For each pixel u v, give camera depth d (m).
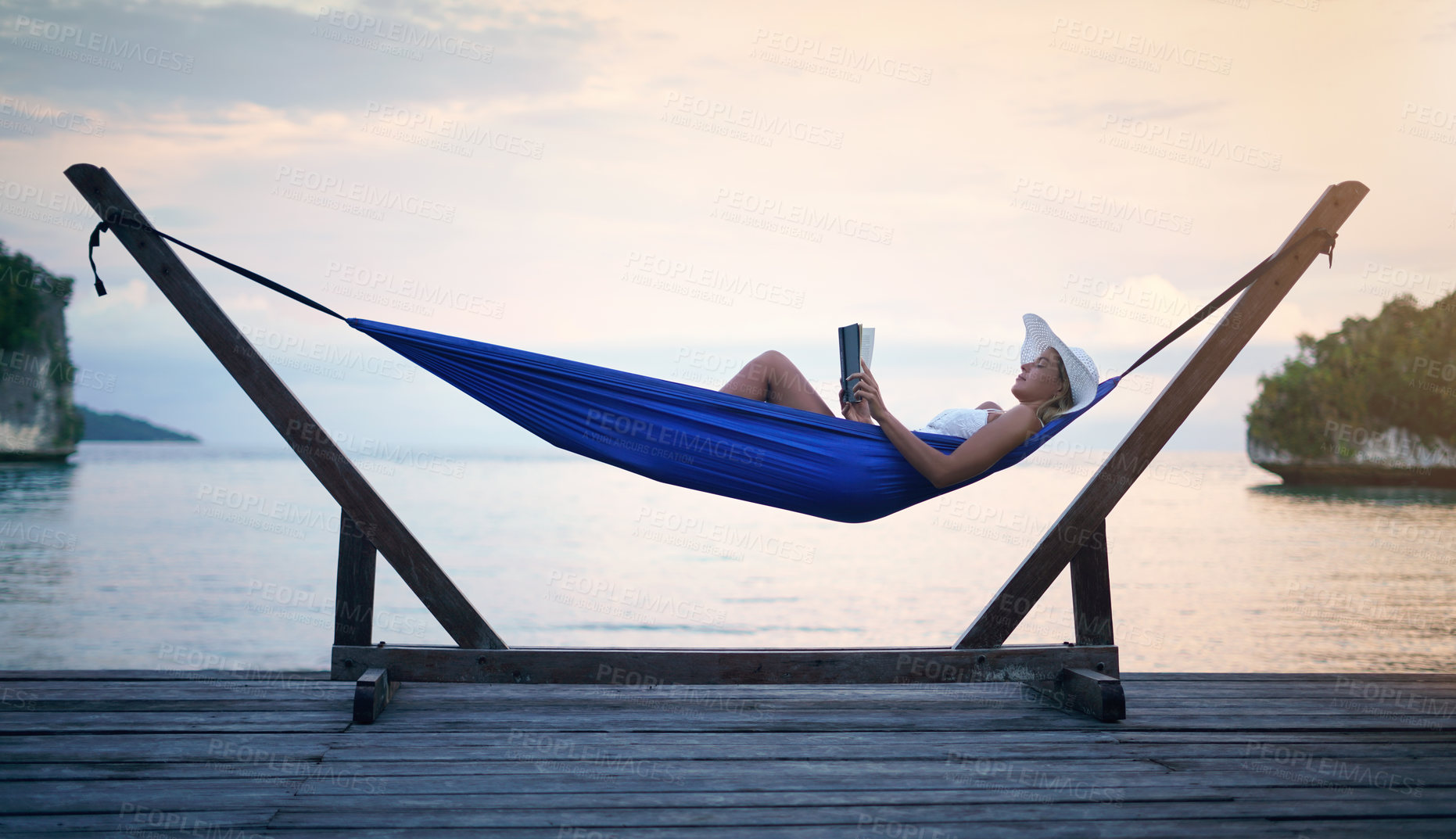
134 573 17.22
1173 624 12.77
